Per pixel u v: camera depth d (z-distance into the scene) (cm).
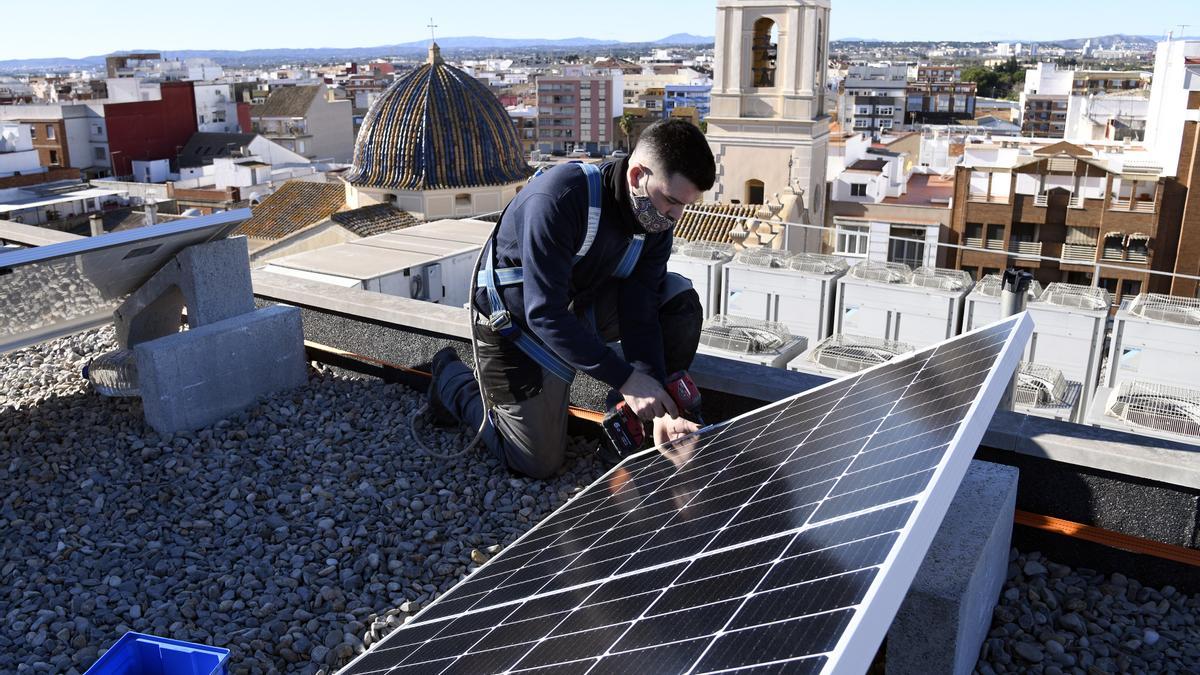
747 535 290
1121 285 5512
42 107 10431
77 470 634
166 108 11062
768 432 414
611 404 587
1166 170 5600
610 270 504
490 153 3919
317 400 746
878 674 410
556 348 465
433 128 3838
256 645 449
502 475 618
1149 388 1038
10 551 538
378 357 816
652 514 365
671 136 429
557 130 18450
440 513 572
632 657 236
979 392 300
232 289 738
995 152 6956
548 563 363
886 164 6425
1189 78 5756
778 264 1580
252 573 514
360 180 3938
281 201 4244
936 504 240
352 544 536
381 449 661
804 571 238
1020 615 457
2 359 884
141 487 612
